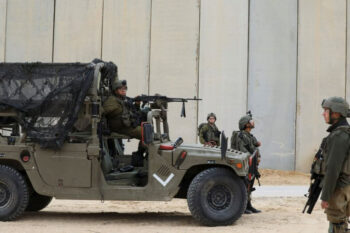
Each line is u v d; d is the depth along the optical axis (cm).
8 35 3612
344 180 1048
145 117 1658
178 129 3459
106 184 1540
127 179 1584
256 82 3488
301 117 3484
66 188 1544
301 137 3475
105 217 1702
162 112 1723
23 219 1616
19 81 1576
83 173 1537
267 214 1828
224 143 1516
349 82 3512
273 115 3491
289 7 3512
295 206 2114
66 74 1555
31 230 1426
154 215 1767
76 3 3588
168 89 3488
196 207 1506
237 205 1534
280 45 3509
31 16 3609
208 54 3456
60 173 1544
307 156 3472
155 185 1534
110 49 3547
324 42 3519
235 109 3425
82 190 1541
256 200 2291
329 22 3525
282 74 3506
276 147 3488
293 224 1603
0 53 3600
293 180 3164
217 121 3431
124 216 1733
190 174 1616
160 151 1538
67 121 1534
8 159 1573
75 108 1534
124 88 1608
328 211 1080
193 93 3459
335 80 3516
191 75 3462
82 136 1557
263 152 3478
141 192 1537
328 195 1023
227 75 3441
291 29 3512
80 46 3575
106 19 3559
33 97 1562
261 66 3494
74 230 1438
